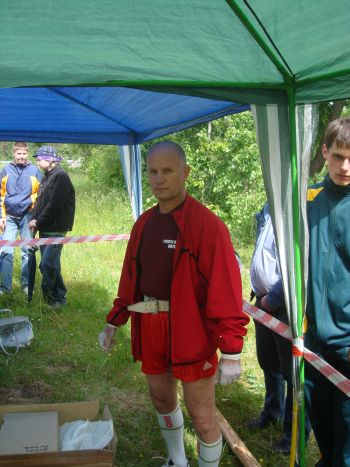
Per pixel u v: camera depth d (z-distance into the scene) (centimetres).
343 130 202
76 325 515
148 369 242
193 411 231
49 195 544
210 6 145
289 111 203
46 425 266
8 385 387
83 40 159
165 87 194
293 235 212
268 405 319
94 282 673
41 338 477
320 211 219
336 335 213
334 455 223
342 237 209
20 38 156
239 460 291
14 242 518
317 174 1170
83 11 144
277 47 170
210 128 1134
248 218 913
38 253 809
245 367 422
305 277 215
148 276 230
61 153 2773
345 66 187
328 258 214
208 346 223
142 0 141
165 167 217
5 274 605
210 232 213
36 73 173
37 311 547
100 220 1120
